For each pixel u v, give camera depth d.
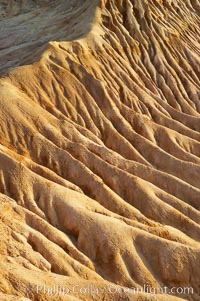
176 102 28.80
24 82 23.06
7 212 16.98
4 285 13.91
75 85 24.48
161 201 21.23
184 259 18.56
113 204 20.17
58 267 16.34
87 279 16.48
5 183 18.50
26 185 18.62
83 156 21.52
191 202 22.56
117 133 24.02
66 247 17.42
